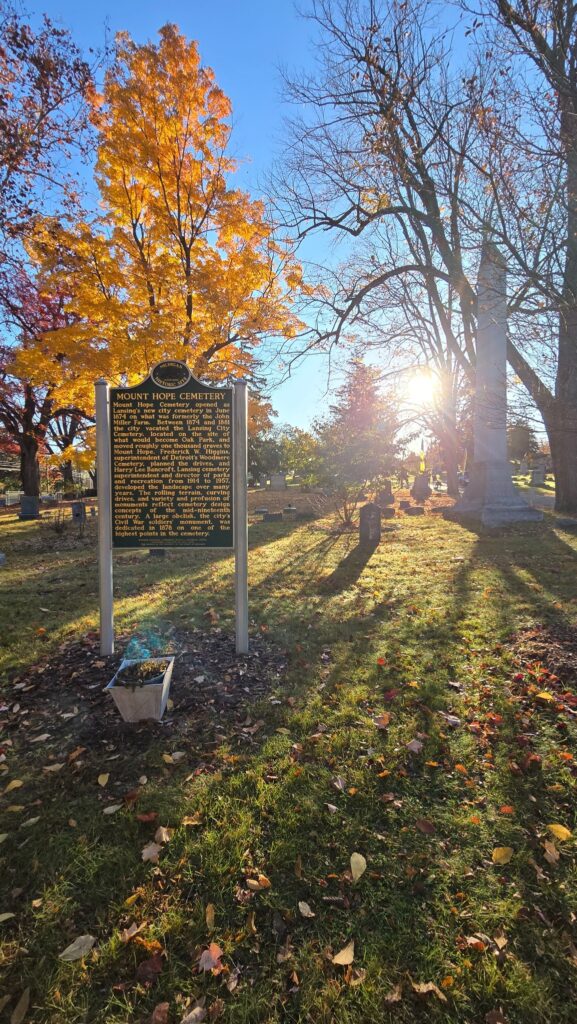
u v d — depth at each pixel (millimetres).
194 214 11430
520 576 6941
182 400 4160
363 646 4520
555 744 2961
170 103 10617
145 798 2590
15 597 6582
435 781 2691
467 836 2309
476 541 10055
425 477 21328
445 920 1910
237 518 4270
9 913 1968
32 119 12117
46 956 1800
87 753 3012
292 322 12359
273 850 2240
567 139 3625
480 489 13633
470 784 2648
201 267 11273
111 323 10422
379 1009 1612
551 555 8430
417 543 10062
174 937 1864
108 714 3445
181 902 2012
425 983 1689
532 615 5172
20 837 2361
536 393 5629
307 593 6430
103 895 2049
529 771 2744
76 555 9984
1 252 13258
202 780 2729
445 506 17562
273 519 15633
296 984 1693
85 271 10289
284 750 2992
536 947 1800
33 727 3334
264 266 11297
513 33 3891
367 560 8469
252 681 3885
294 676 3955
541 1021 1571
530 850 2227
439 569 7582
